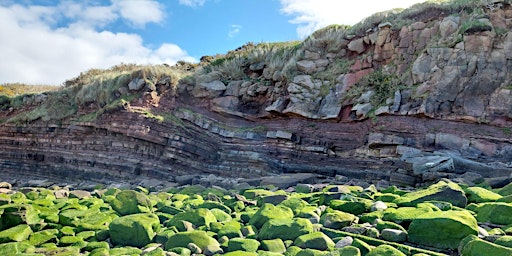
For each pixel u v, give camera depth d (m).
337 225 5.51
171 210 7.23
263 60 17.41
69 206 7.80
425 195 6.62
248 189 9.84
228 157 15.29
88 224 6.22
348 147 13.77
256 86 16.52
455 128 11.80
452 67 12.26
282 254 4.56
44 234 5.77
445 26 13.05
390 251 4.16
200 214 6.15
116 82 16.80
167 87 16.70
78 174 15.76
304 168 13.85
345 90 14.59
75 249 5.05
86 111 16.89
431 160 10.84
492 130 11.50
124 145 15.28
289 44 18.14
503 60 11.95
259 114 16.08
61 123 17.02
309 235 4.86
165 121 15.34
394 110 12.77
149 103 16.00
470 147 11.40
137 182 13.81
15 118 18.44
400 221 5.34
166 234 5.41
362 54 14.97
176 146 14.87
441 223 4.75
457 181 9.12
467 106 11.85
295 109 14.94
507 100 11.54
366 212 6.30
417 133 12.21
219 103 16.66
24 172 17.28
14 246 5.04
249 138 15.41
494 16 12.47
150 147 15.00
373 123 13.09
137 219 5.67
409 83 13.13
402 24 14.13
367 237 4.92
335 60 15.59
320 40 16.17
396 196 7.24
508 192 7.21
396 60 13.88
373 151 12.88
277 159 14.61
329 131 14.35
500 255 3.92
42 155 17.00
